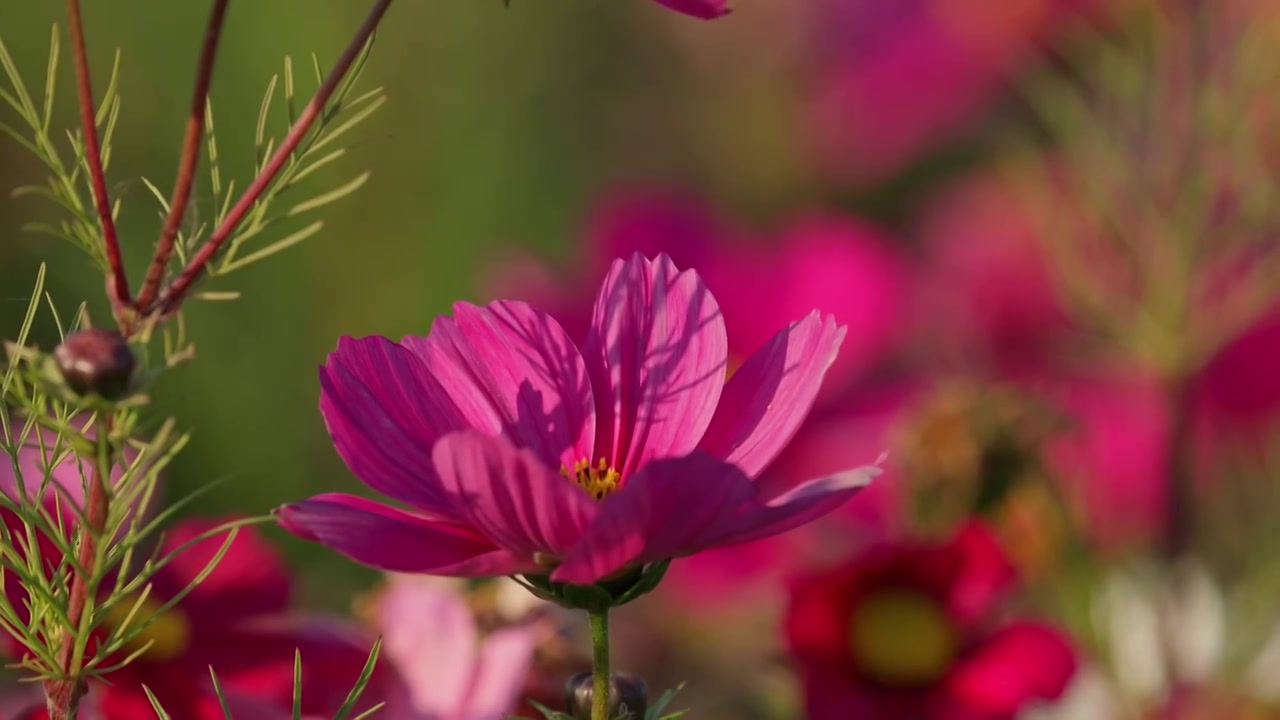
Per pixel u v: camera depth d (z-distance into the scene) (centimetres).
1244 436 105
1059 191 101
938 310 121
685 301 74
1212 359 104
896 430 92
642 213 123
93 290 115
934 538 90
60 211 117
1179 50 97
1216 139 95
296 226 127
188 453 116
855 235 121
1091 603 92
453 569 69
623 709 73
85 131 70
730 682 112
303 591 103
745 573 104
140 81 126
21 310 115
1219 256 95
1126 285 96
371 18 71
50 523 71
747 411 73
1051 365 115
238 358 121
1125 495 103
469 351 73
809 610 87
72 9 70
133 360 69
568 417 73
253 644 80
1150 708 93
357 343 72
